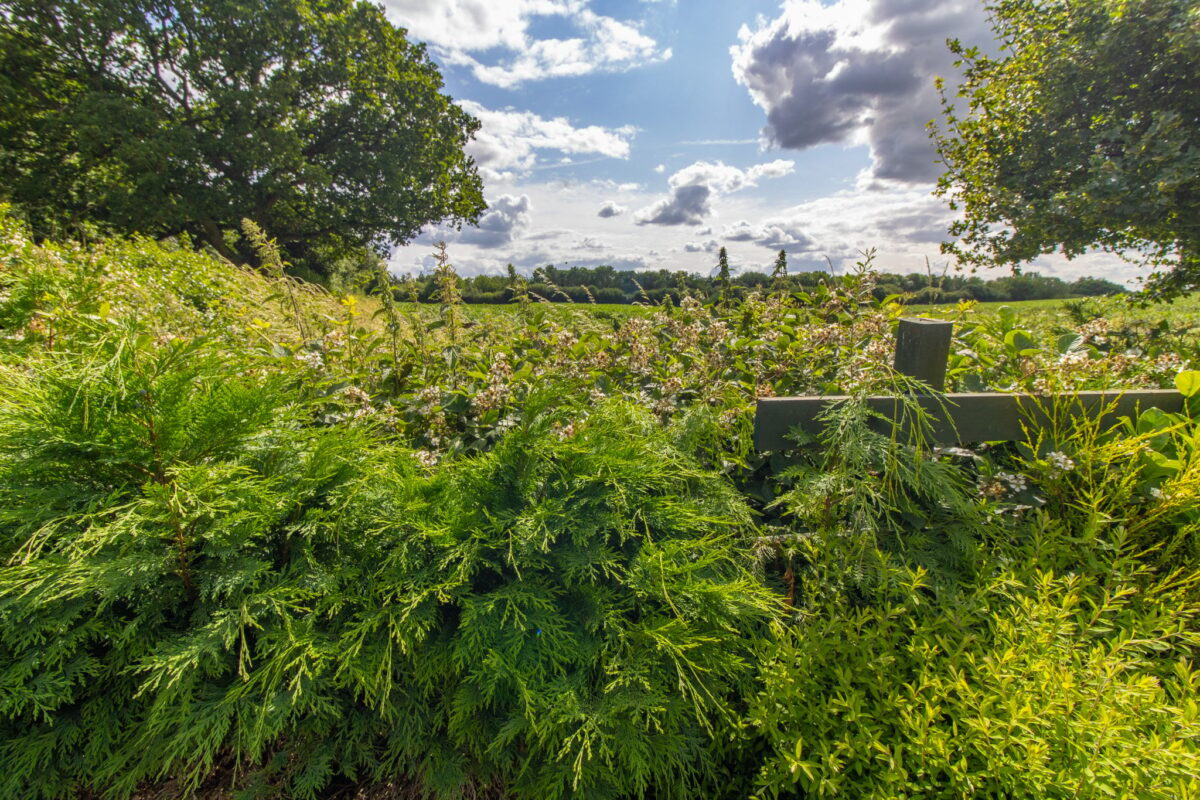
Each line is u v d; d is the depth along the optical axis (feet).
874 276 10.00
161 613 4.15
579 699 4.18
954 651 4.64
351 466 4.97
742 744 4.69
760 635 5.26
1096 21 19.57
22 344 6.18
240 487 4.23
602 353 9.48
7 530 4.17
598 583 4.98
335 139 59.06
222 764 4.49
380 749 4.57
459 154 66.90
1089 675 4.07
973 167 25.58
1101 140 19.89
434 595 4.51
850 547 5.41
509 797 4.43
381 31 56.95
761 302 12.56
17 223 13.98
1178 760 3.46
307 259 61.46
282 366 7.52
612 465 5.12
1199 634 4.45
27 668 3.67
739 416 6.86
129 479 4.37
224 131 48.93
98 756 4.00
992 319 10.43
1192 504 5.49
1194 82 18.44
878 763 4.12
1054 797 3.62
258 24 49.60
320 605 4.26
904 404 5.83
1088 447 5.92
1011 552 5.69
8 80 44.62
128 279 11.59
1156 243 20.83
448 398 7.59
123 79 50.34
